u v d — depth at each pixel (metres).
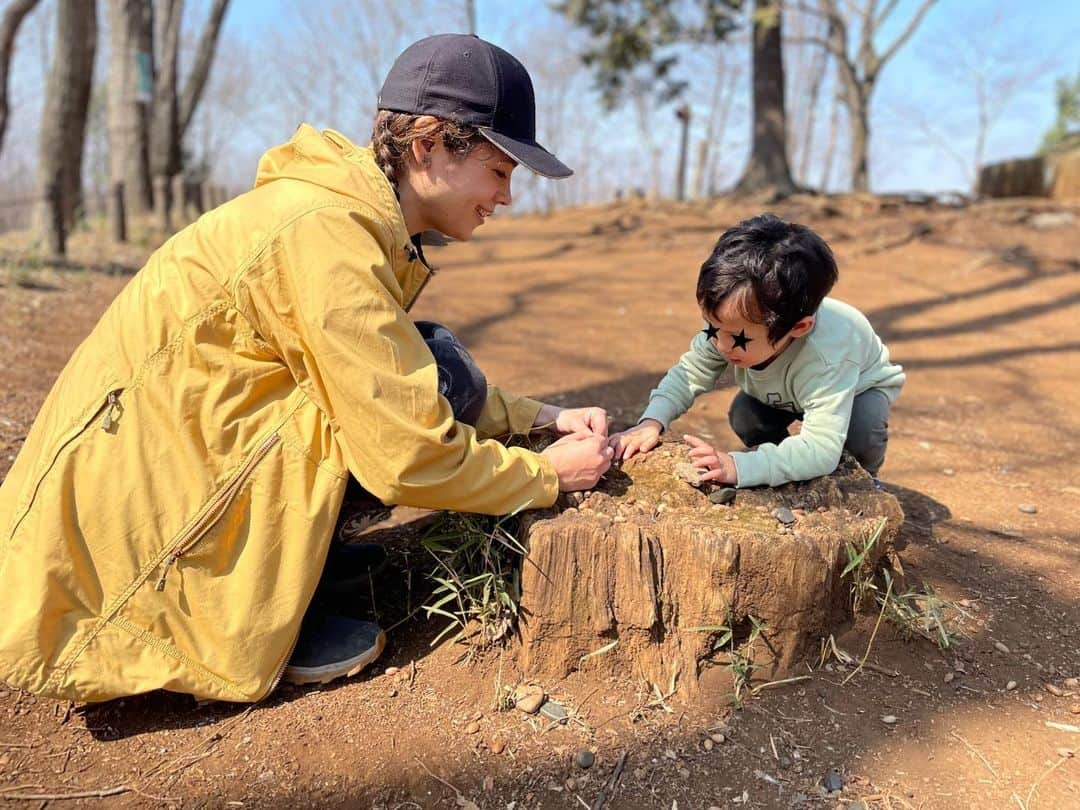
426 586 2.16
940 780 1.60
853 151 18.67
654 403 2.24
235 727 1.69
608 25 13.93
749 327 1.81
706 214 9.91
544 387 4.09
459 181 1.74
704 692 1.79
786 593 1.78
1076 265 6.48
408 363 1.63
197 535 1.62
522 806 1.54
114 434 1.62
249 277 1.60
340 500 1.71
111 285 6.10
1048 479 3.07
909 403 3.96
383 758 1.62
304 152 1.73
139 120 11.16
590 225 10.23
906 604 1.99
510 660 1.85
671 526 1.78
